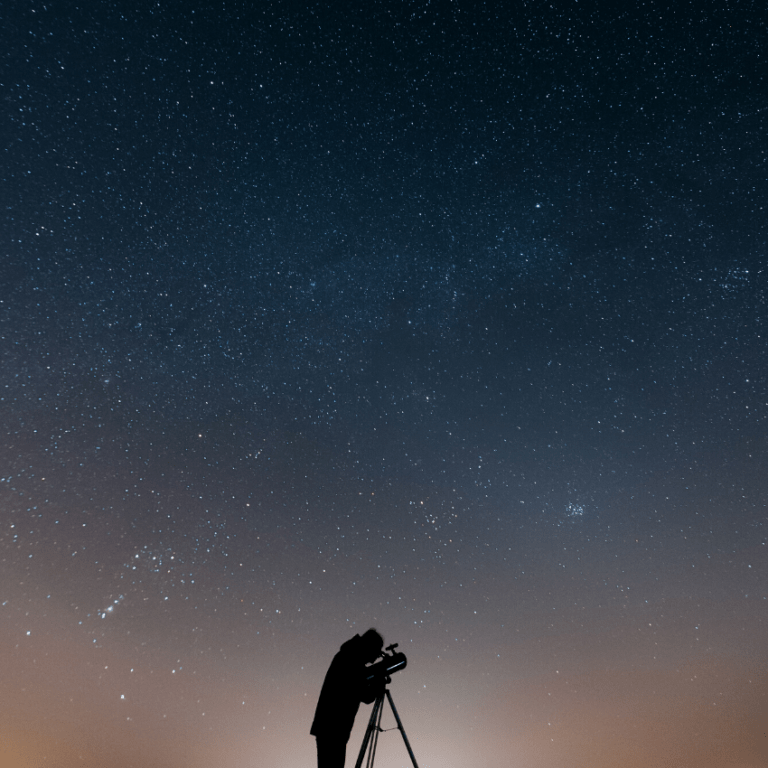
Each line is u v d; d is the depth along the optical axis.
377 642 3.63
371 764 3.42
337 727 3.26
